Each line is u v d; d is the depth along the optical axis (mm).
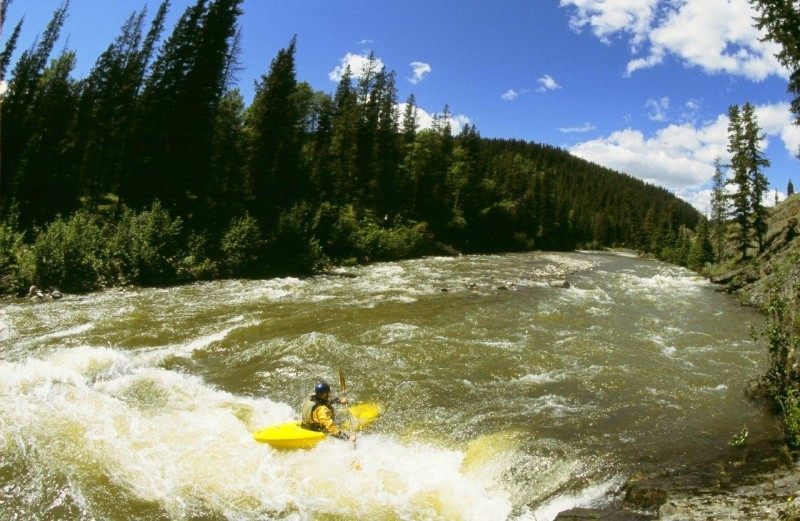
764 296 19656
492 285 21969
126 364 9125
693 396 8500
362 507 5039
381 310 15117
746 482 5352
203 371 9297
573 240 83562
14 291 15367
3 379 7137
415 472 5875
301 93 53031
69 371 8180
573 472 5859
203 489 5117
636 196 156875
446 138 60188
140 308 14273
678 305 19516
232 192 30031
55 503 4609
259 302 16016
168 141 26562
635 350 11500
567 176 154000
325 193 37250
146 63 34250
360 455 6176
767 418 7523
